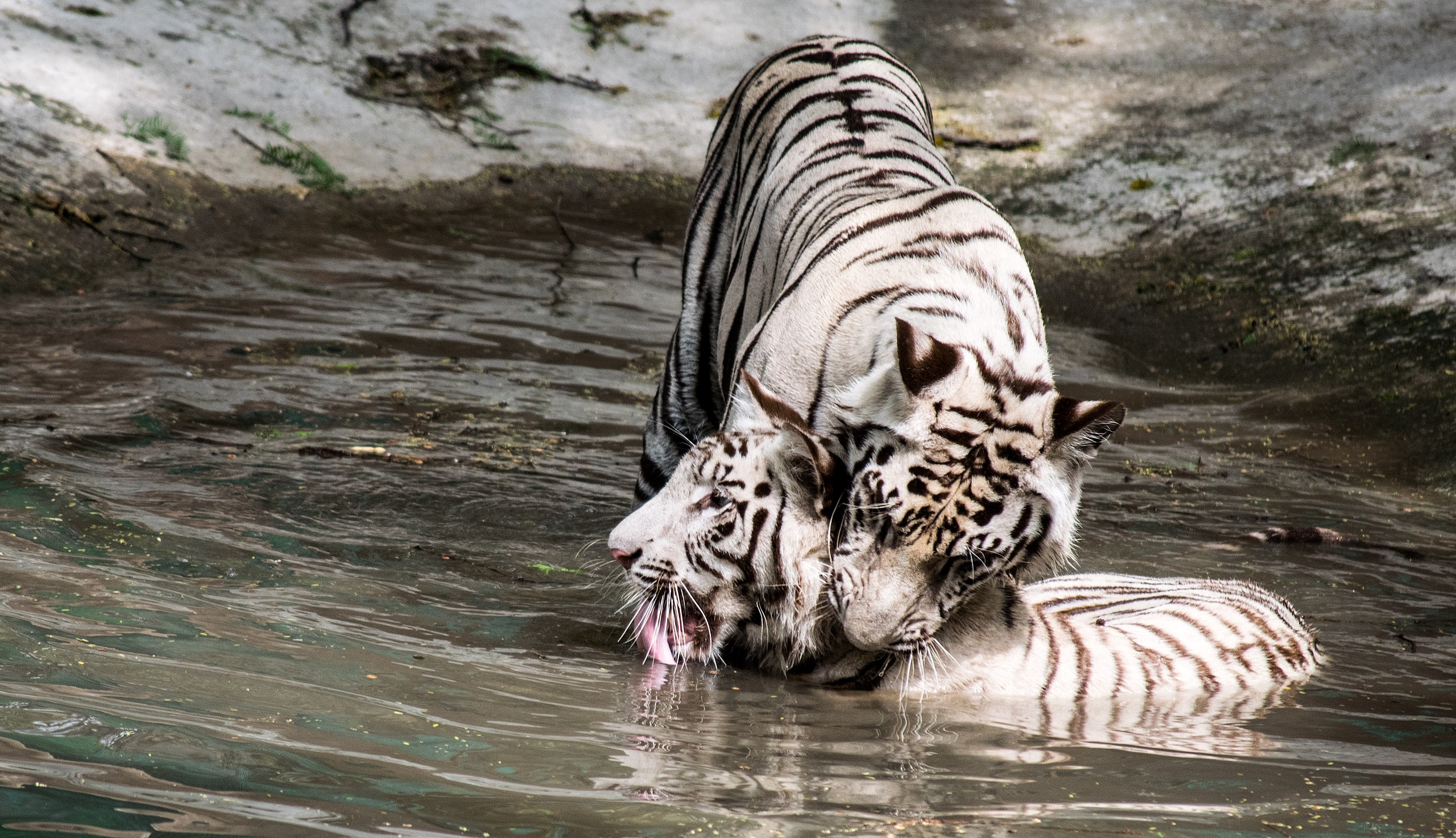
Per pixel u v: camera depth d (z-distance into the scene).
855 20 26.83
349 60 22.27
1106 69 25.95
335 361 13.27
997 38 26.86
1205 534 10.95
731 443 7.60
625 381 13.76
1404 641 8.77
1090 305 18.77
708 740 6.21
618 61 24.39
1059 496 6.84
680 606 7.70
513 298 16.44
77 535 8.25
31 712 5.50
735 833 4.93
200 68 20.59
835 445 7.10
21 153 17.19
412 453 10.90
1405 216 19.09
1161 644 7.96
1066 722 6.98
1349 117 22.80
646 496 10.07
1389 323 16.44
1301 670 8.14
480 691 6.55
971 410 6.62
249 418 11.28
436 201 19.86
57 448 9.88
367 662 6.79
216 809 4.74
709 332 10.42
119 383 11.74
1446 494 12.53
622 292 17.23
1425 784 6.13
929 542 6.73
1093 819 5.39
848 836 5.00
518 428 11.95
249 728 5.61
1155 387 15.82
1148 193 21.56
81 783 4.85
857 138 9.56
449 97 22.45
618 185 21.47
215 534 8.66
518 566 8.94
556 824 4.88
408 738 5.71
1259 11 27.62
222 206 17.97
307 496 9.67
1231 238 19.81
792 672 7.74
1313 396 15.34
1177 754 6.48
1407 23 26.36
